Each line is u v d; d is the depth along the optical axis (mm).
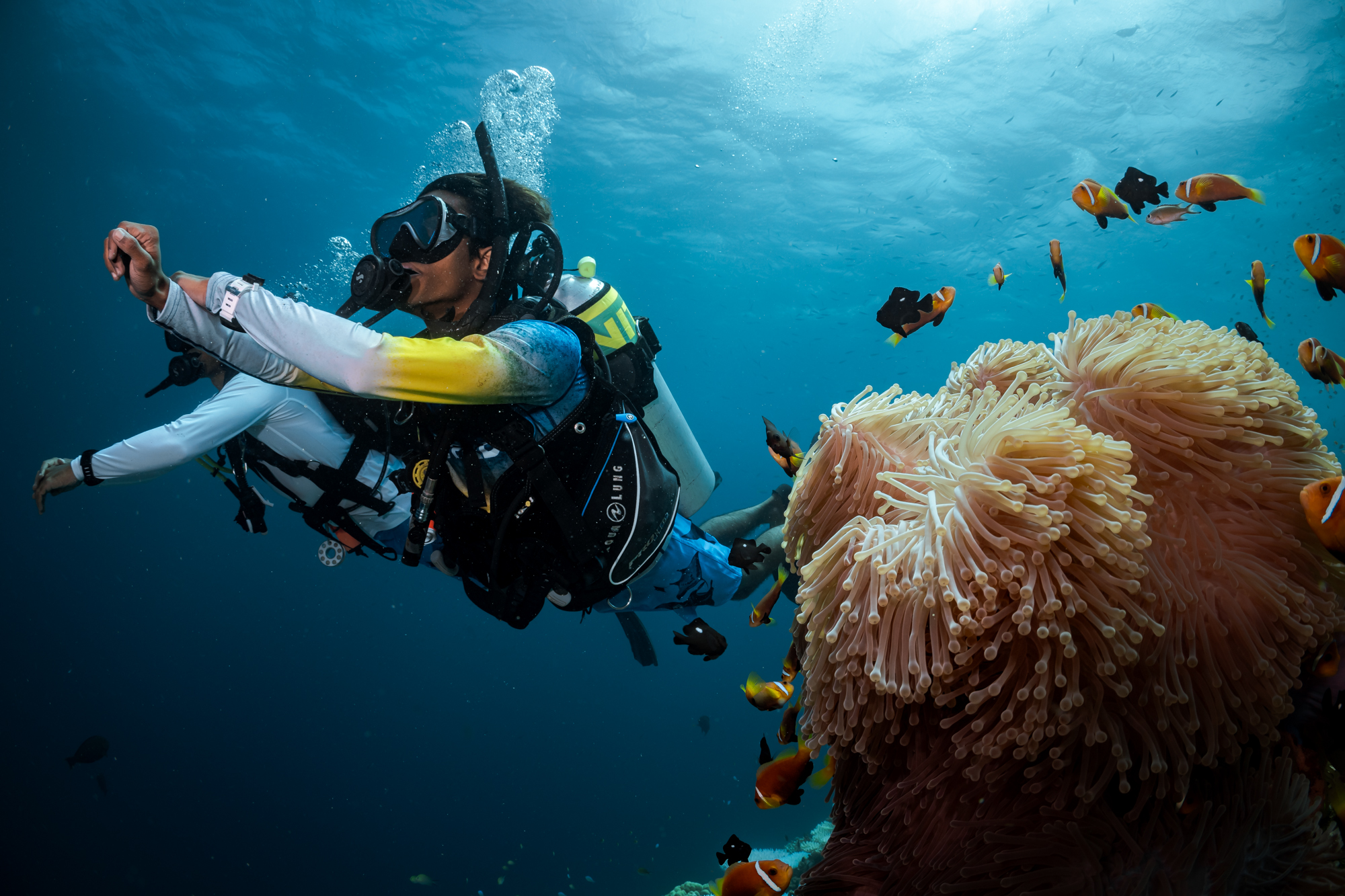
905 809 1116
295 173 26984
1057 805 990
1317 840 1164
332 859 23406
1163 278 28969
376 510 2164
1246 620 1042
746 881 1583
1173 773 1003
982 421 1179
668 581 2207
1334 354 2449
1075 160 22359
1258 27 17297
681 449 2412
